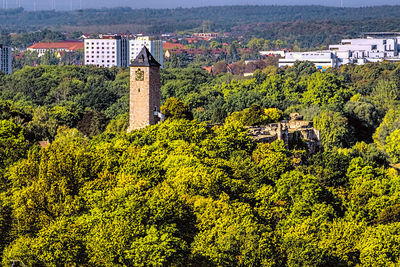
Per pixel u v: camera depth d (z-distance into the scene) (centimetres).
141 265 19675
